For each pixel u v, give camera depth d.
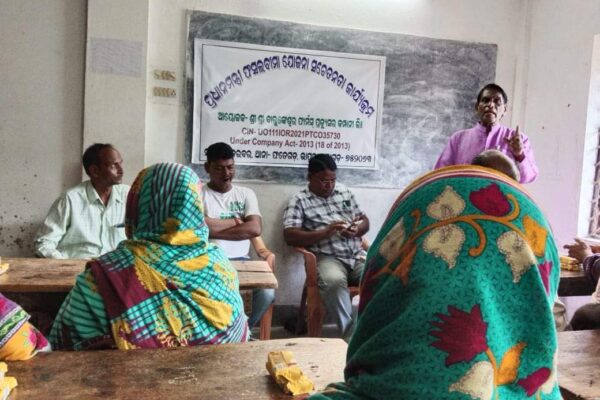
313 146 3.91
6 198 3.43
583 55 3.71
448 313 0.58
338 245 3.60
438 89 4.12
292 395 1.19
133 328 1.45
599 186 3.72
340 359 1.42
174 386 1.22
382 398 0.59
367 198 4.08
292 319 3.90
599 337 1.74
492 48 4.20
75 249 3.18
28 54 3.37
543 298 0.61
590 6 3.65
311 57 3.83
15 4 3.32
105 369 1.29
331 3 3.86
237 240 3.33
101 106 3.42
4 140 3.38
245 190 3.59
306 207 3.66
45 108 3.42
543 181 4.09
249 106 3.76
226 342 1.57
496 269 0.61
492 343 0.58
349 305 3.39
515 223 0.65
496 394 0.58
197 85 3.64
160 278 1.50
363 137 4.00
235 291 1.64
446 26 4.11
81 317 1.46
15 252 3.47
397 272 0.65
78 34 3.41
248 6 3.69
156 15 3.54
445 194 0.68
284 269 3.94
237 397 1.18
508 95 4.30
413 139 4.11
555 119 3.96
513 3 4.22
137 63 3.45
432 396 0.56
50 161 3.46
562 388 1.34
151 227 1.58
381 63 3.97
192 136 3.67
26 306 2.13
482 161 0.99
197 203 1.59
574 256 2.97
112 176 3.15
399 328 0.60
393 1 3.97
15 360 1.31
